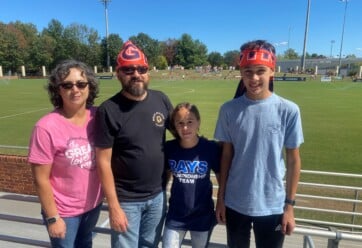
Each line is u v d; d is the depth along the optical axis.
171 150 2.53
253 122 2.26
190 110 2.43
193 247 2.57
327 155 10.68
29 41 83.44
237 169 2.36
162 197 2.55
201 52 120.44
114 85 44.72
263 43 2.23
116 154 2.37
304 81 53.88
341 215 6.34
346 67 79.12
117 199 2.37
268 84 2.25
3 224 5.11
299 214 6.37
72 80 2.25
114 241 2.49
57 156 2.26
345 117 18.83
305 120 17.83
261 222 2.38
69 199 2.36
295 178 2.30
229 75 73.75
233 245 2.50
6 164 6.62
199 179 2.48
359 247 4.76
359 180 8.23
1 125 16.33
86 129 2.36
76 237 2.52
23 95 31.50
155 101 2.46
